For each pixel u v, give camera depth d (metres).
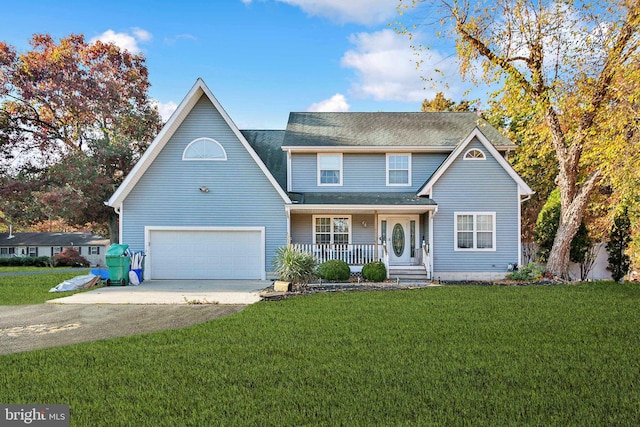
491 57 17.70
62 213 25.72
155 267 17.73
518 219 18.05
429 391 5.57
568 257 18.03
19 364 6.73
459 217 18.14
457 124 21.42
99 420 4.79
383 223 19.50
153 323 9.73
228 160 17.78
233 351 7.38
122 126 30.20
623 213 17.42
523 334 8.48
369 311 10.87
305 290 14.73
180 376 6.16
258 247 17.80
